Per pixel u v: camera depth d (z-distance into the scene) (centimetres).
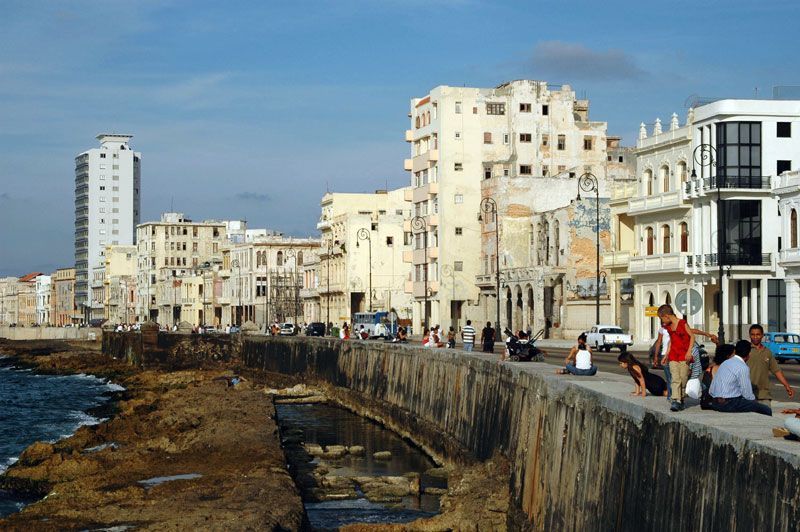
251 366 13175
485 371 4628
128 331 17338
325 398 9194
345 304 16162
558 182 12375
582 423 2755
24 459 5534
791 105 8400
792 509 1576
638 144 9706
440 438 5444
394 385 7088
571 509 2752
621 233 10094
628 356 2616
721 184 8312
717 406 2192
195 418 6706
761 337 2659
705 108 8575
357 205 17438
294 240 19988
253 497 3797
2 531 3397
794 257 7800
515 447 3759
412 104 14450
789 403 2761
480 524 3578
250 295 19800
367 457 5794
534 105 13512
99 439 6059
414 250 14238
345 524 4038
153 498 3888
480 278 12669
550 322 10962
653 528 2120
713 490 1855
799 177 7775
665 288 9044
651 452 2181
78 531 3369
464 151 13350
